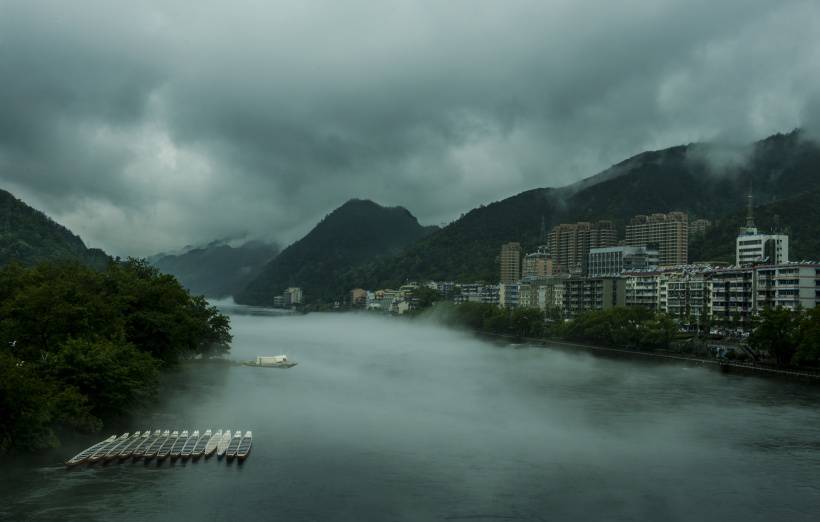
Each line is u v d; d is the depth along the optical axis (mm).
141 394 132875
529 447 127625
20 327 137875
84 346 127625
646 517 92625
